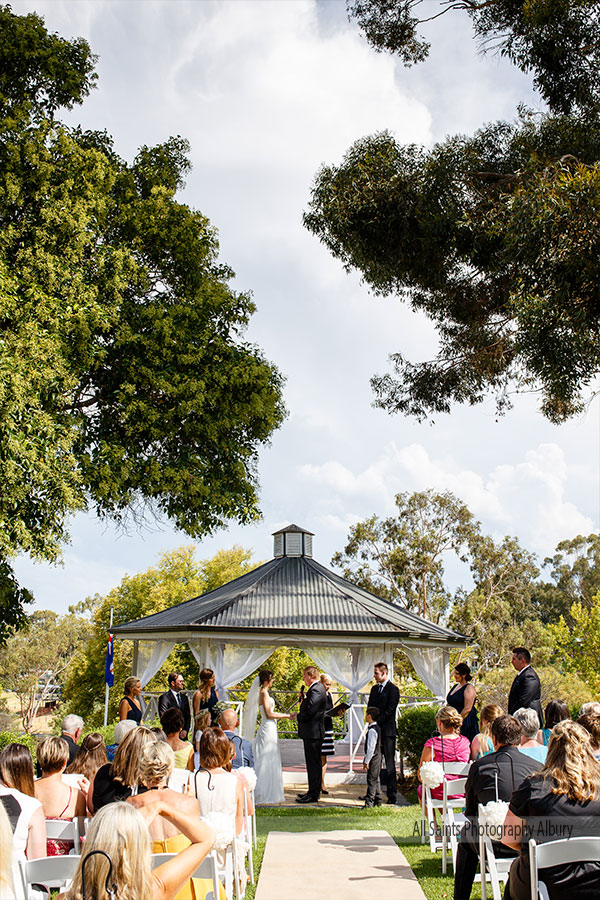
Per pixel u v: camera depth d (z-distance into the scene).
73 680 42.34
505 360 17.58
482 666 41.03
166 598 39.56
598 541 65.19
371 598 18.20
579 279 12.01
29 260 16.77
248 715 15.40
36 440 15.34
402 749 14.77
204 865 4.20
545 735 7.71
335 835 8.98
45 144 18.30
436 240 14.52
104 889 2.77
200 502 19.61
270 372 21.38
